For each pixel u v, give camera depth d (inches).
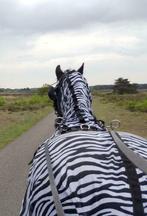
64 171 93.1
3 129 914.7
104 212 83.4
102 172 89.7
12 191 332.2
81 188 88.3
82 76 129.7
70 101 123.1
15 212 280.1
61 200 90.1
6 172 404.8
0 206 294.0
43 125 1009.5
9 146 605.6
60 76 138.3
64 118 127.4
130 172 88.7
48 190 96.7
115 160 93.2
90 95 130.5
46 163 102.7
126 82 5634.8
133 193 84.9
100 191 86.2
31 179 109.7
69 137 108.1
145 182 87.3
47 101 2866.6
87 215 84.8
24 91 7657.5
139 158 91.5
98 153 96.3
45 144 115.5
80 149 98.6
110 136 108.5
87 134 109.7
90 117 121.4
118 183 86.9
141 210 82.1
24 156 504.4
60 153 100.2
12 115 1465.3
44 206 96.7
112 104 2534.5
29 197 108.1
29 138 713.0
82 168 91.7
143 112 1583.4
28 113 1643.7
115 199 84.2
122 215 82.0
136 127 931.3
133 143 104.5
